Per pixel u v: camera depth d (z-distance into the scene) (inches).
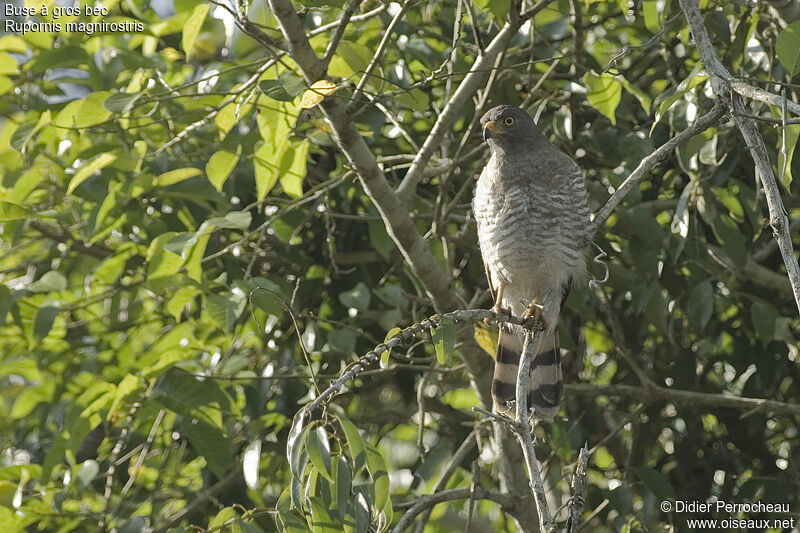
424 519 336.5
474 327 339.9
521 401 233.9
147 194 374.3
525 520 350.3
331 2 277.6
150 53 381.7
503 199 342.6
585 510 393.7
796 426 408.2
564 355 421.4
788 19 313.7
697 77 249.0
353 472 225.3
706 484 398.6
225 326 320.8
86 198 363.9
